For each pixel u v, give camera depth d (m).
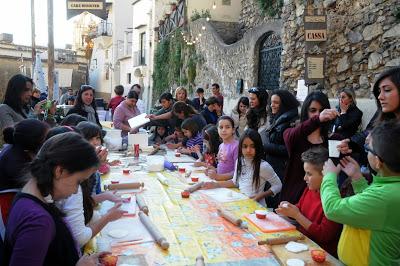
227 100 9.59
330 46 5.47
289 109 3.17
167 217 2.10
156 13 14.97
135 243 1.72
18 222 1.13
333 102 5.20
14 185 1.78
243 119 4.59
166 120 5.25
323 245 1.89
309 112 2.60
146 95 16.19
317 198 2.05
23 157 1.86
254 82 8.34
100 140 2.45
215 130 3.79
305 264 1.50
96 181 2.36
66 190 1.22
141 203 2.25
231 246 1.71
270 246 1.68
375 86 2.10
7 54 20.05
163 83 14.12
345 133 3.88
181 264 1.52
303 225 1.93
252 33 8.36
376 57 4.77
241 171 2.80
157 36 14.91
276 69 7.68
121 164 3.65
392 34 4.55
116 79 20.73
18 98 3.29
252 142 2.71
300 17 6.04
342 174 1.97
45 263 1.20
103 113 8.91
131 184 2.70
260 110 3.71
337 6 5.39
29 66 19.62
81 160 1.19
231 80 9.42
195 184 2.77
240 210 2.25
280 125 3.08
